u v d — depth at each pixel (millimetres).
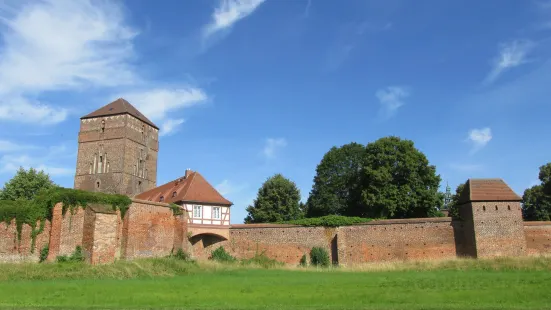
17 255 41812
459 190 73062
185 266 42219
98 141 80375
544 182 68750
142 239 45906
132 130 80812
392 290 27484
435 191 62156
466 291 26547
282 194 76562
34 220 41906
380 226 51219
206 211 53938
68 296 25797
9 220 42344
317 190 74688
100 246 40156
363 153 71375
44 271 35125
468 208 49375
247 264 49969
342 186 72312
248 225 54406
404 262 46969
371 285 30000
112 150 79125
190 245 52594
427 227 50188
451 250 49250
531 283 29141
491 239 47844
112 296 25766
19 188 69125
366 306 22125
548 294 25047
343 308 21453
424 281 31312
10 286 29094
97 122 81188
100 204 42188
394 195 60375
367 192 62125
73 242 40750
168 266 40906
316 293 26734
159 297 25438
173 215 50438
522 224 48156
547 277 31734
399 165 61375
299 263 52031
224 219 54938
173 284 30953
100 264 39062
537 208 68562
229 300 24594
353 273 40094
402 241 50312
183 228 50625
